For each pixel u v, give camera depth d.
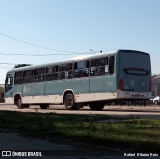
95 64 26.08
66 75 28.42
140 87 25.34
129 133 11.30
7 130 13.46
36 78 31.58
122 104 45.91
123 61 24.69
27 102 32.56
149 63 26.05
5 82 35.66
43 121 15.54
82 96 26.88
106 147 9.34
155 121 15.16
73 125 13.67
